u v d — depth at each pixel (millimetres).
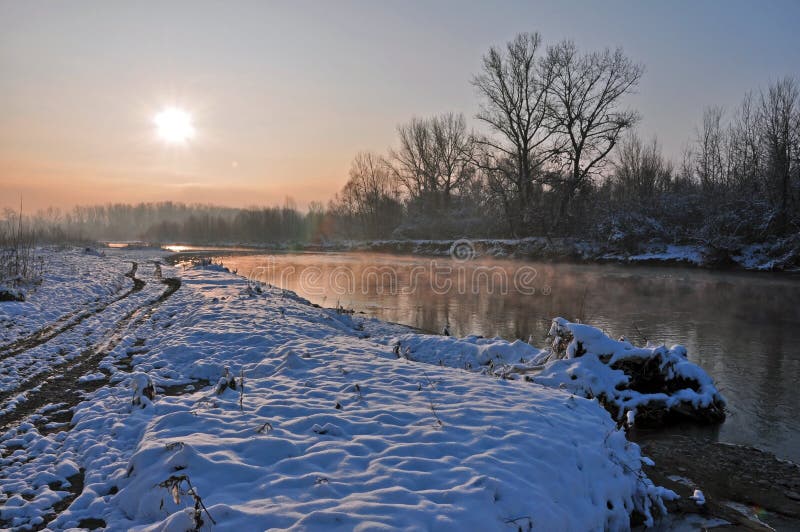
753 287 24312
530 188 39719
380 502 4082
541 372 8883
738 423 8086
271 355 9266
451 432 5484
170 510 4035
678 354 9234
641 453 6875
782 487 5965
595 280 27891
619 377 8562
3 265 19094
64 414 6527
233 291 18625
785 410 8656
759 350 12820
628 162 47094
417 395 6797
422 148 56094
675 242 35188
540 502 4367
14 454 5336
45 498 4445
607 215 37500
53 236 48531
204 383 7984
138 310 14805
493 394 6844
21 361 8859
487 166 40031
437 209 55250
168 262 37750
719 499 5676
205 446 4898
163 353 9484
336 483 4371
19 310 13039
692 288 24484
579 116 36625
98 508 4266
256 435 5309
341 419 5785
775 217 30906
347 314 16078
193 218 102812
